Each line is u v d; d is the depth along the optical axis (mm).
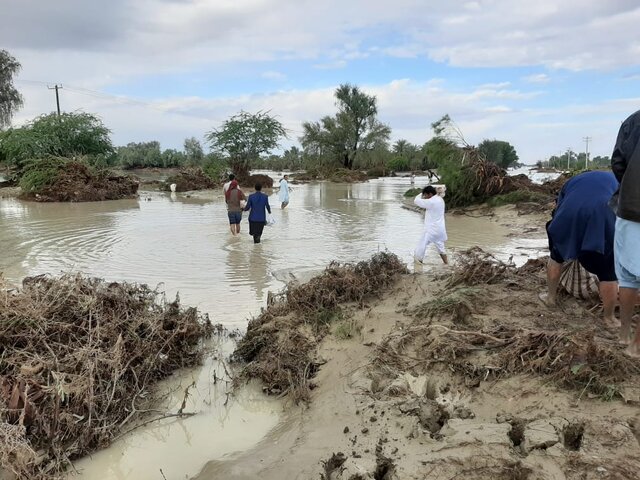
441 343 4805
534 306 5559
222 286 8727
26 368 4242
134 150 74500
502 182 20906
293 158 84625
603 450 3176
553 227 5199
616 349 4137
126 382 4785
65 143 35469
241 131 39625
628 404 3539
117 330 5355
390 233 14766
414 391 4359
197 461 3932
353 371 4848
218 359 5859
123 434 4320
